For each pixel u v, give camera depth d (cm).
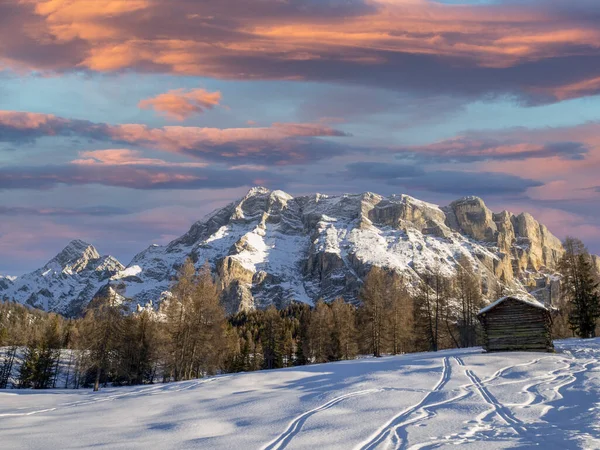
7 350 9875
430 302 7356
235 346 9175
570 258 6694
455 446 1330
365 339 7125
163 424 1905
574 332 6838
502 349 4231
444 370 3036
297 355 9012
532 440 1359
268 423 1794
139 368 7075
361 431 1566
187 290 5900
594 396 2003
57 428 1959
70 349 10650
